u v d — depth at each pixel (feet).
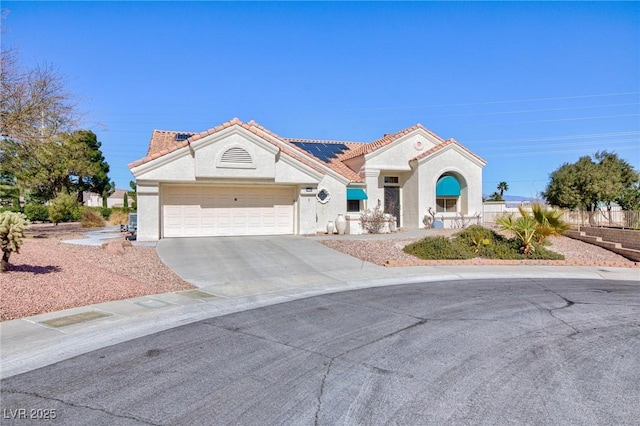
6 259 33.47
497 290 39.06
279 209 77.15
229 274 43.86
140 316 28.12
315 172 75.25
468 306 32.37
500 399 16.65
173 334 24.80
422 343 23.35
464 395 16.99
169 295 34.58
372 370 19.51
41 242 53.26
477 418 15.14
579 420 15.01
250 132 69.77
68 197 120.57
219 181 69.31
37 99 63.93
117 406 15.87
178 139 88.07
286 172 73.51
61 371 19.19
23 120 62.95
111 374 18.86
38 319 26.78
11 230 32.83
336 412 15.53
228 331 25.43
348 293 37.11
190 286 38.42
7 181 103.81
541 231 61.67
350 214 84.74
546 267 54.24
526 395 17.03
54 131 67.72
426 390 17.43
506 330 26.03
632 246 66.23
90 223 108.68
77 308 29.55
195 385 17.76
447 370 19.56
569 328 26.66
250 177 69.87
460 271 49.37
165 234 70.23
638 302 34.55
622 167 113.29
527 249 59.77
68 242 58.13
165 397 16.65
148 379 18.34
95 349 22.13
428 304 32.94
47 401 16.26
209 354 21.48
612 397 16.89
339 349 22.33
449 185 95.45
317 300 34.19
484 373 19.25
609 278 47.96
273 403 16.21
